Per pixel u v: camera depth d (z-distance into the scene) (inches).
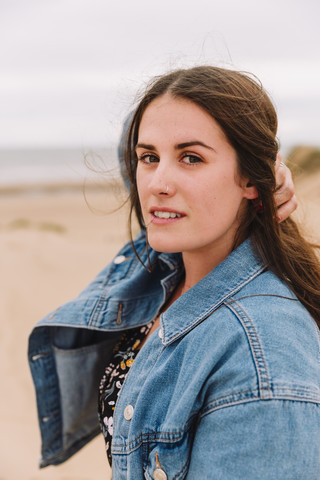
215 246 54.7
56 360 72.0
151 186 49.2
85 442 75.4
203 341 47.2
